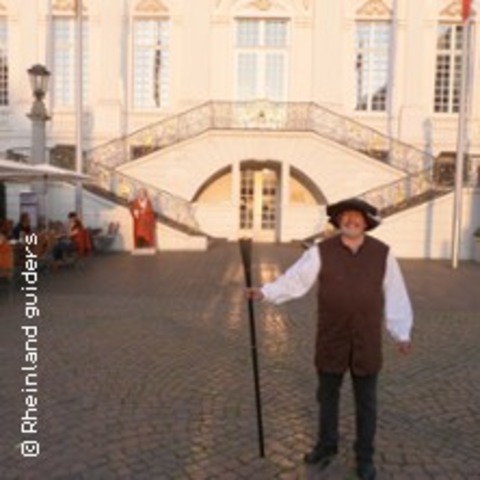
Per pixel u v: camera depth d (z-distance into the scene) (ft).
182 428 19.26
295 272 15.58
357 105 93.35
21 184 72.28
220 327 33.22
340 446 18.03
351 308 15.29
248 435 18.79
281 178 83.46
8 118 92.68
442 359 27.63
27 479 15.93
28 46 91.97
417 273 57.41
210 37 92.02
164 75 92.99
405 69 91.66
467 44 62.23
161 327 33.09
